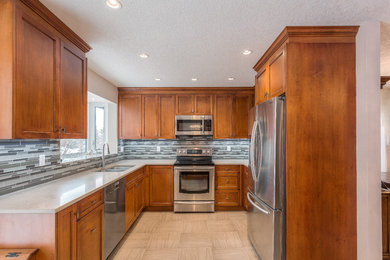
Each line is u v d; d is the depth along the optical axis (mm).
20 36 1203
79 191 1597
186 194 3326
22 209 1216
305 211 1637
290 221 1636
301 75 1649
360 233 1617
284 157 1675
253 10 1394
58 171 2035
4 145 1456
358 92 1646
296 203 1638
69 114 1658
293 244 1632
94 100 3184
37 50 1334
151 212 3352
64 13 1411
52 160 1948
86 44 1841
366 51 1595
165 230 2705
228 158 3920
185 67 2520
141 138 3564
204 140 3914
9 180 1492
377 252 1588
